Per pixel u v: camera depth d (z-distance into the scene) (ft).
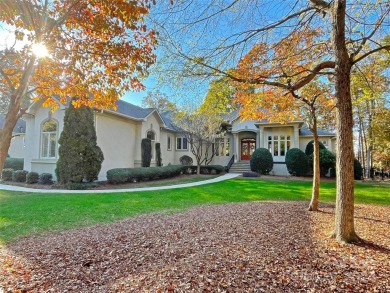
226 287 9.68
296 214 22.12
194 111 32.50
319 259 12.00
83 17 12.82
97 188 40.01
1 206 25.94
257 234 16.05
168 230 17.75
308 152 62.08
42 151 46.26
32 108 46.06
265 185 43.52
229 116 70.64
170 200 30.32
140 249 14.33
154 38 14.33
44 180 42.75
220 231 16.94
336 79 14.82
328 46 18.84
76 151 40.32
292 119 26.94
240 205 26.99
